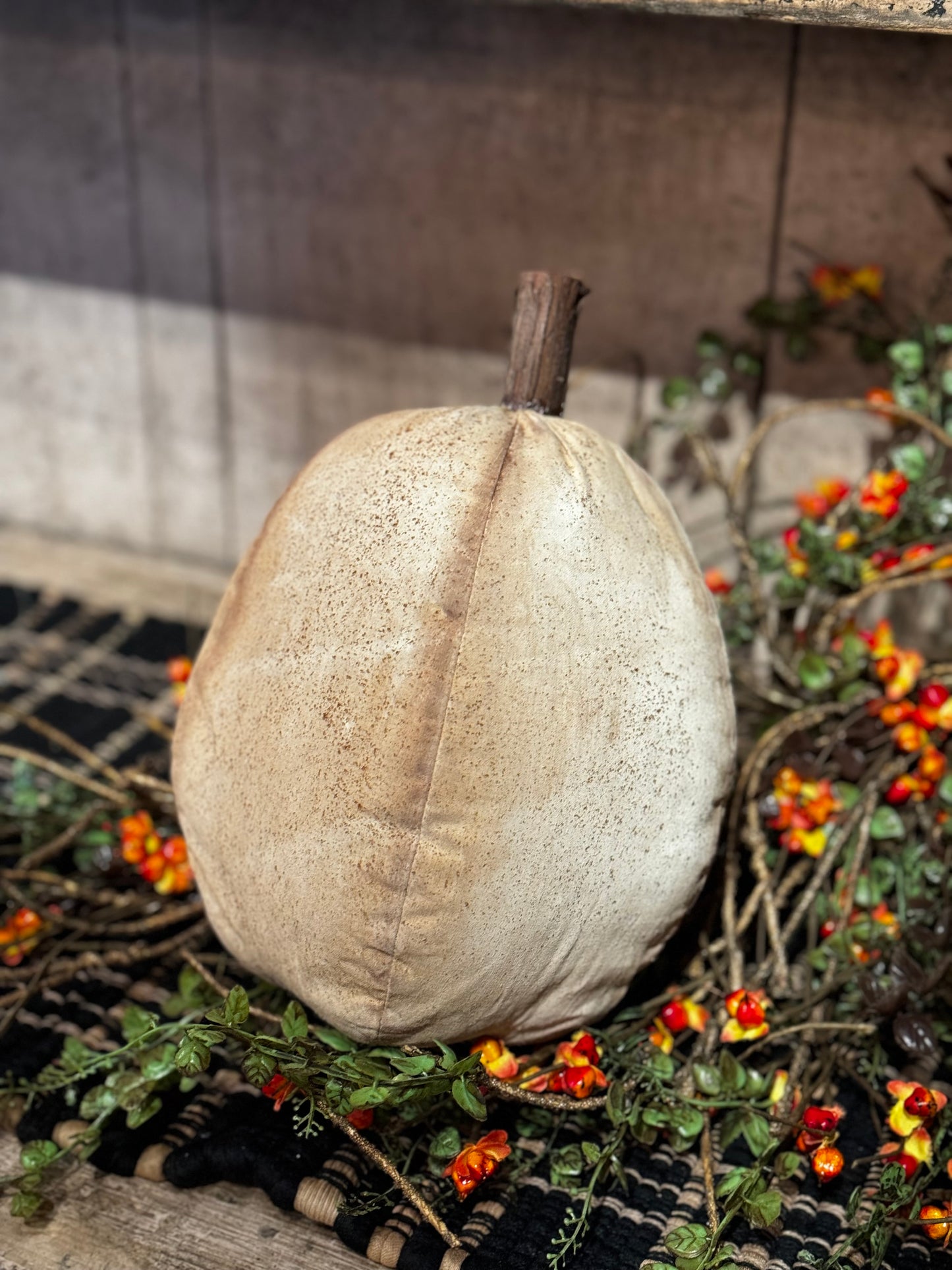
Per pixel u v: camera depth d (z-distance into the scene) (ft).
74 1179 1.45
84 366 2.90
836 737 1.77
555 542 1.35
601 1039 1.51
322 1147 1.45
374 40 2.34
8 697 2.49
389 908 1.30
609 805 1.36
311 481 1.47
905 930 1.61
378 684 1.31
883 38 2.05
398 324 2.57
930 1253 1.36
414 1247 1.34
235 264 2.65
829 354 2.31
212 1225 1.40
